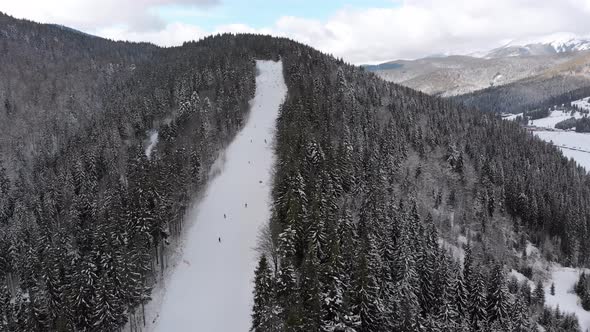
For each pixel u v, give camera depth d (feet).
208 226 297.53
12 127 600.80
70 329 190.60
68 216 313.94
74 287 208.44
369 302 189.67
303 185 267.18
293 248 225.35
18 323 220.43
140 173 312.71
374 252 229.45
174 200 297.12
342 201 305.12
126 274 211.41
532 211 424.05
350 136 393.70
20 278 281.95
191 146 375.25
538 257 399.65
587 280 358.64
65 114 637.71
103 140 434.30
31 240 296.51
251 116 499.51
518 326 232.32
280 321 177.27
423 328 185.06
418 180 404.77
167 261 269.44
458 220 383.24
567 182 525.34
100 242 244.83
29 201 376.89
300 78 554.05
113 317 201.26
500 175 447.83
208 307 229.04
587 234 425.28
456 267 258.78
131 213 256.73
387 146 403.75
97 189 363.97
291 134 344.28
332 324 175.42
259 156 394.73
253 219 299.38
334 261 192.13
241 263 258.37
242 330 211.41
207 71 599.98
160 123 489.67
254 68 651.66
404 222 283.59
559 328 290.15
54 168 435.94
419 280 229.04
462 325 209.15
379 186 338.54
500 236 386.32
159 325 221.05
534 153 588.91
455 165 441.68
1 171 437.17
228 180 355.77
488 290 242.58
